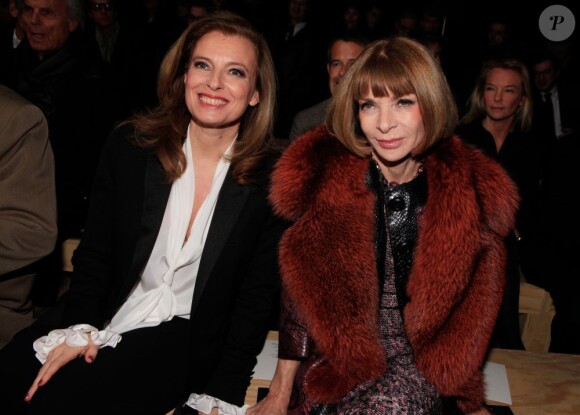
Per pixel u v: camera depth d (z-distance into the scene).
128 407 1.59
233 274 1.76
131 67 4.49
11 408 1.56
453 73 5.62
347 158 1.68
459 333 1.64
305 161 1.68
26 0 2.61
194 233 1.74
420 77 1.54
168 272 1.75
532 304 2.84
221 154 1.77
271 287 1.83
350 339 1.62
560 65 4.64
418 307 1.63
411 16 5.60
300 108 5.16
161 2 5.39
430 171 1.66
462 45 5.82
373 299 1.64
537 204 2.88
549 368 2.21
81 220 2.81
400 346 1.72
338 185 1.66
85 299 1.76
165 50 4.79
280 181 1.68
